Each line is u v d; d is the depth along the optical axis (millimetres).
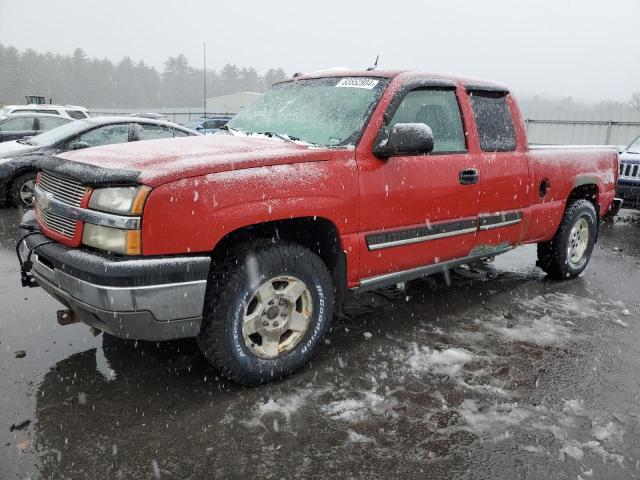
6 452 2576
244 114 4418
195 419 2889
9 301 4430
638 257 6840
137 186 2740
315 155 3262
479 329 4207
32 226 3432
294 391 3201
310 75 4438
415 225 3820
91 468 2494
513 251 6844
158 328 2814
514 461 2639
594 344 4004
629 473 2578
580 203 5434
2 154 8469
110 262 2701
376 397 3146
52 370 3357
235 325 3049
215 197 2854
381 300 4801
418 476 2516
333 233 3434
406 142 3348
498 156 4371
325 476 2494
